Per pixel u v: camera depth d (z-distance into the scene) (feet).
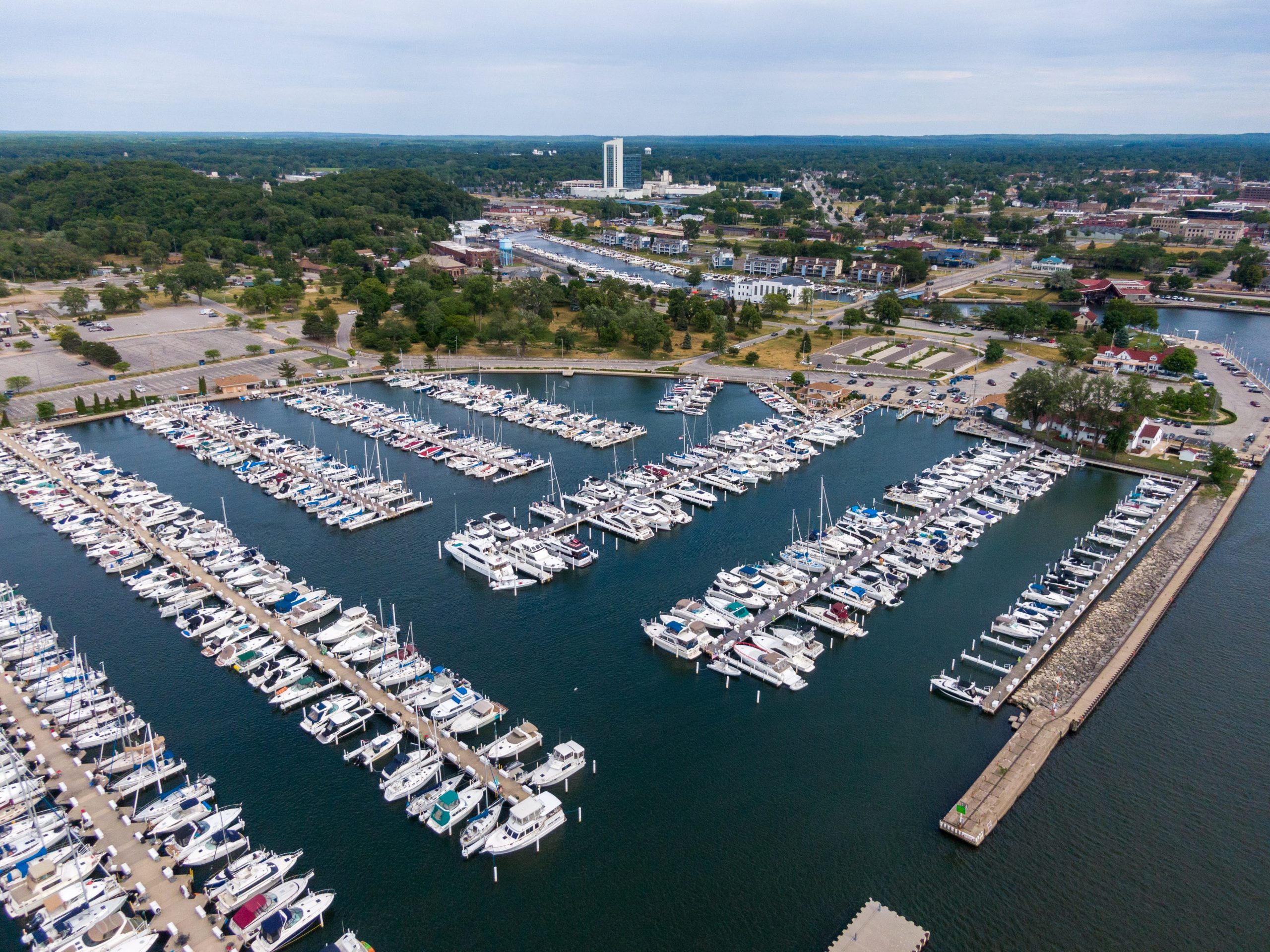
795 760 415.23
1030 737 419.95
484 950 319.06
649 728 437.99
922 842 365.61
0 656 483.51
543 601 558.56
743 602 544.21
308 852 359.66
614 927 327.88
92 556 607.78
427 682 464.24
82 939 313.73
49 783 391.45
